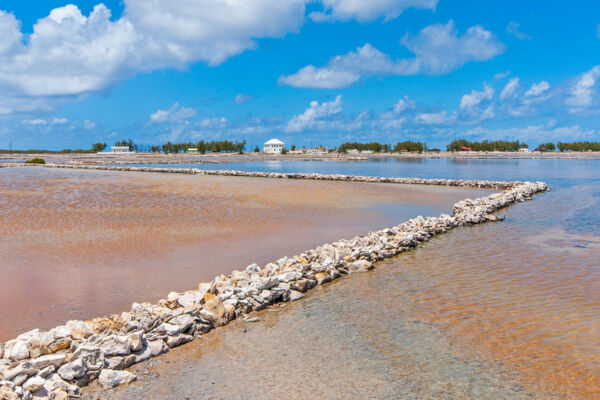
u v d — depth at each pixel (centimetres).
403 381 743
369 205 2997
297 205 2869
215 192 3534
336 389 721
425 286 1256
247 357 837
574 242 1847
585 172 7575
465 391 710
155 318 913
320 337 920
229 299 1068
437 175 6862
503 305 1093
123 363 799
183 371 787
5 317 1009
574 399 685
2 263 1430
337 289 1245
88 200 2945
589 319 998
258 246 1723
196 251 1627
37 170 6494
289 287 1200
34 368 714
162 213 2439
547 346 865
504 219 2498
